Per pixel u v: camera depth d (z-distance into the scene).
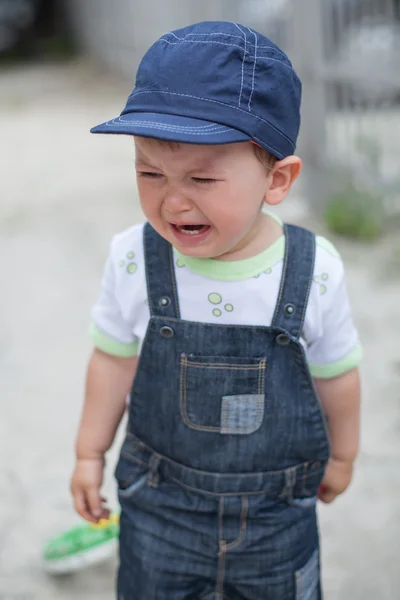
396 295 3.57
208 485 1.37
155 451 1.41
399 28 4.15
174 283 1.34
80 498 1.51
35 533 2.17
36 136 8.27
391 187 4.38
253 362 1.32
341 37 4.52
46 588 1.97
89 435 1.50
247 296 1.32
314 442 1.38
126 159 6.99
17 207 5.64
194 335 1.32
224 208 1.19
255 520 1.38
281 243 1.36
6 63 14.63
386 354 3.03
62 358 3.21
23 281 4.12
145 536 1.42
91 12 13.31
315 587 1.49
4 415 2.78
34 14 15.99
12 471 2.45
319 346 1.39
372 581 1.94
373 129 4.51
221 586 1.43
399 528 2.12
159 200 1.22
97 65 13.17
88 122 8.84
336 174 4.51
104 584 1.98
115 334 1.43
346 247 4.20
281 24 5.32
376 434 2.53
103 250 4.57
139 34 10.68
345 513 2.18
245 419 1.34
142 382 1.37
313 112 4.76
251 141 1.18
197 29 1.21
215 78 1.16
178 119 1.15
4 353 3.28
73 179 6.37
